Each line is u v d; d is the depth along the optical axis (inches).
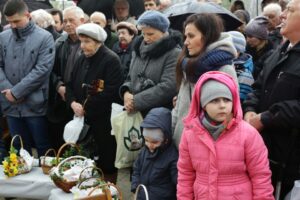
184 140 93.0
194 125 90.3
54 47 167.3
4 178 130.9
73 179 121.1
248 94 112.3
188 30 104.0
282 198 99.2
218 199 87.3
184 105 108.3
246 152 87.1
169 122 111.7
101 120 152.7
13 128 170.7
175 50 130.8
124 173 175.5
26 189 129.4
